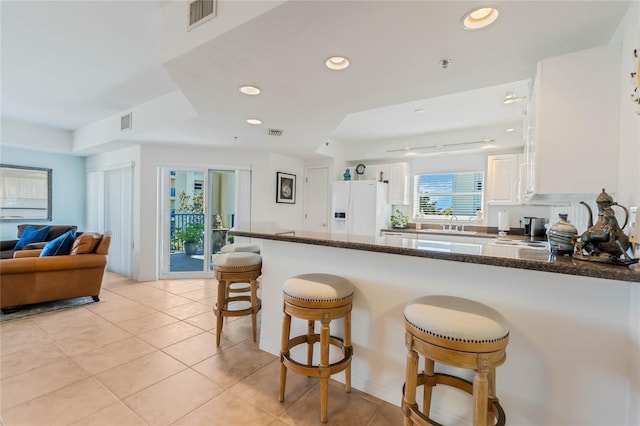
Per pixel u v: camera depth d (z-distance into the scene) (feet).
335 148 17.99
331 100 8.30
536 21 4.63
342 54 5.80
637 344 3.86
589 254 3.99
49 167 17.61
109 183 17.11
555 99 5.09
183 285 14.33
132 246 15.52
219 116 9.93
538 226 13.30
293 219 18.22
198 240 16.14
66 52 8.10
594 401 4.27
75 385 6.25
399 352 5.82
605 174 4.77
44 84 10.23
